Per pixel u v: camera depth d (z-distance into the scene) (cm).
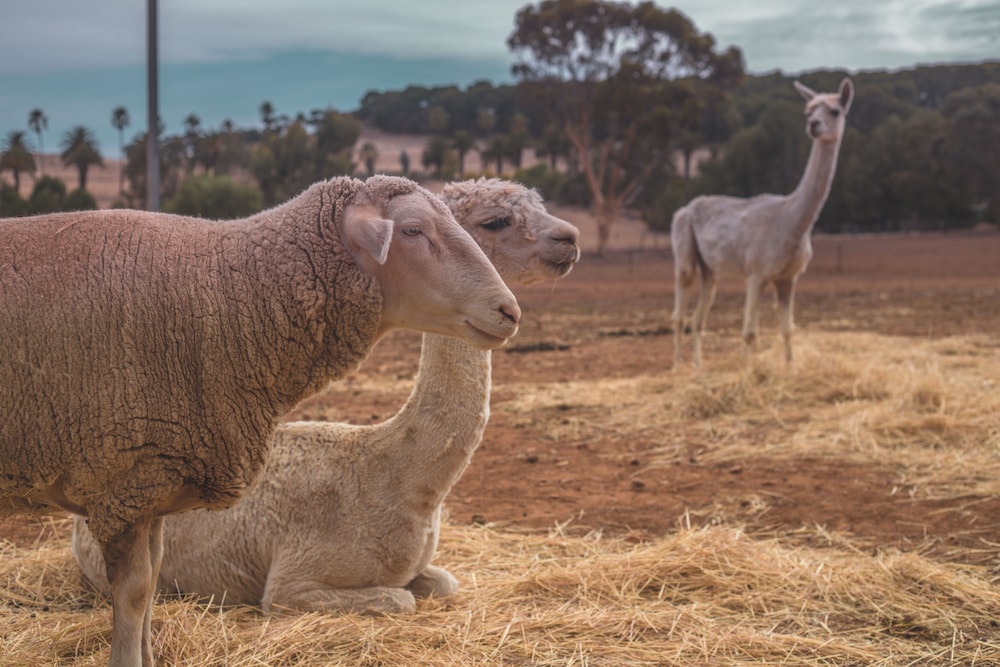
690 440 846
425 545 457
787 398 949
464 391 445
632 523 621
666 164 7581
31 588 476
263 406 350
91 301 319
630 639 422
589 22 5250
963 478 690
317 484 452
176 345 330
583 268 4694
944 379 998
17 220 330
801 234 1036
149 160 1711
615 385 1112
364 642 402
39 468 317
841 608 467
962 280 3203
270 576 449
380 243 321
